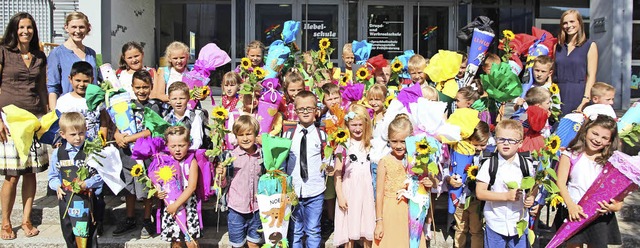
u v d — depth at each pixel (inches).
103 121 179.8
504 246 152.5
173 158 161.6
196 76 199.5
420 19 486.3
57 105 177.9
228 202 163.3
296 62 215.8
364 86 190.4
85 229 162.6
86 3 422.3
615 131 148.9
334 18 482.0
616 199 145.3
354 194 163.6
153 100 181.3
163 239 161.5
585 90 201.3
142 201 201.9
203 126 181.0
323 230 186.7
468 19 487.5
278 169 155.4
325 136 167.0
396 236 158.2
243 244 164.2
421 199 158.1
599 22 358.9
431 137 162.1
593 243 152.6
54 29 428.1
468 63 210.5
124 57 198.5
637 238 181.6
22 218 199.9
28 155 177.2
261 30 482.9
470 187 161.2
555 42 208.5
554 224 171.5
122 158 178.4
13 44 187.5
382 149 166.9
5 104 186.4
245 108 182.5
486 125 171.8
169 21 509.7
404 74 217.2
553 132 194.2
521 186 141.4
